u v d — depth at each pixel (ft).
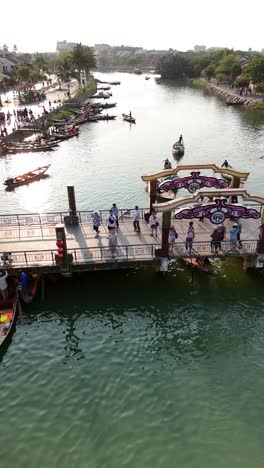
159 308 79.41
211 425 55.47
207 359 67.05
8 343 70.44
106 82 582.76
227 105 351.46
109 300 81.61
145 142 216.95
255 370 64.69
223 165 154.20
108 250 85.35
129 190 143.95
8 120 240.73
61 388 61.46
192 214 81.61
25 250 85.05
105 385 61.98
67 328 74.18
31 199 135.64
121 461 50.57
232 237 84.53
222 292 83.82
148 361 66.64
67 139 222.07
